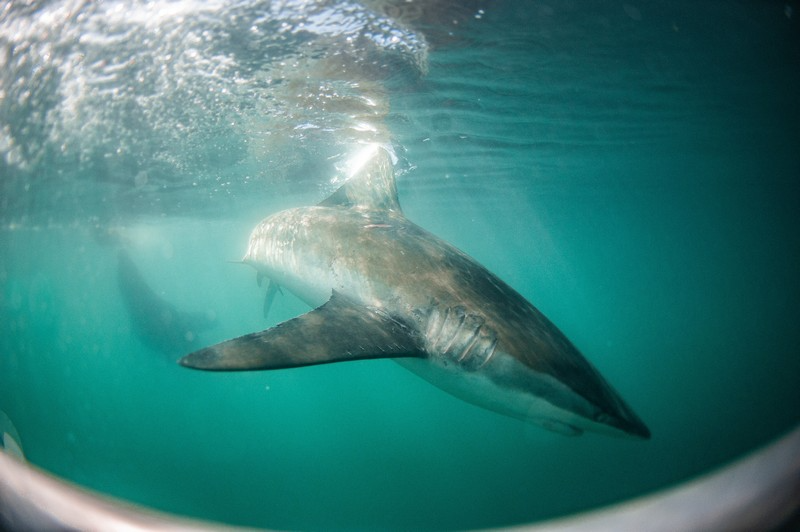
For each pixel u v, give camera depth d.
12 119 7.54
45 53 5.70
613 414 3.05
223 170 12.34
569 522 0.79
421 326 3.74
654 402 19.91
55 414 22.28
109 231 19.59
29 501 0.82
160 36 5.51
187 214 19.06
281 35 5.66
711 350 30.75
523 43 6.48
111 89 6.85
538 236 38.28
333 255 4.71
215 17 5.19
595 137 12.25
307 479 15.90
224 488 15.03
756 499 0.71
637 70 7.96
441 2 5.30
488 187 18.08
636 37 6.69
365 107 8.46
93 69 6.21
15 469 0.90
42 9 4.86
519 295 4.03
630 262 64.56
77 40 5.47
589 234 39.00
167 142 9.52
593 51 7.02
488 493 13.48
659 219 33.72
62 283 36.22
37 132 8.20
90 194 13.29
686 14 6.19
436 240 4.69
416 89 7.80
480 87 8.02
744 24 6.59
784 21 6.55
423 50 6.41
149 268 38.09
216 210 19.05
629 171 17.59
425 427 22.12
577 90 8.59
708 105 10.55
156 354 16.75
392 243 4.51
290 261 5.32
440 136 10.80
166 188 13.84
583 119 10.55
